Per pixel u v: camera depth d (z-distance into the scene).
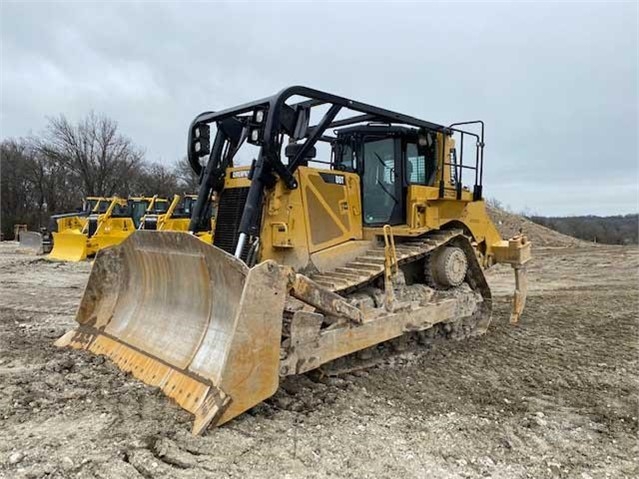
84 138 42.75
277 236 5.02
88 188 43.03
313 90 5.02
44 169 43.44
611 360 6.02
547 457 3.56
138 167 46.44
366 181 6.32
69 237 17.27
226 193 5.54
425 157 6.68
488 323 7.42
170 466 3.09
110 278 5.57
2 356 5.21
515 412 4.37
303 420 3.92
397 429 3.88
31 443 3.29
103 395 4.09
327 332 4.47
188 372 4.06
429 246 6.11
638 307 9.44
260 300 3.75
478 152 7.08
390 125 6.24
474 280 7.27
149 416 3.71
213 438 3.43
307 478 3.07
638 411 4.46
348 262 5.67
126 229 18.22
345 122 6.52
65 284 11.86
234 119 5.75
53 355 5.18
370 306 5.30
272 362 3.83
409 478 3.15
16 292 10.54
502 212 36.66
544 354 6.25
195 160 5.83
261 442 3.47
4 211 42.03
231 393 3.62
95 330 5.42
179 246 4.47
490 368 5.63
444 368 5.57
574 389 5.01
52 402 3.96
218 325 4.18
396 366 5.50
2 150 43.34
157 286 4.99
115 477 2.93
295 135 5.07
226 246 5.38
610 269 15.77
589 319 8.41
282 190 5.09
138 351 4.70
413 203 6.25
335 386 4.73
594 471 3.38
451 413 4.27
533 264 17.70
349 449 3.48
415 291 6.00
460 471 3.29
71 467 3.01
